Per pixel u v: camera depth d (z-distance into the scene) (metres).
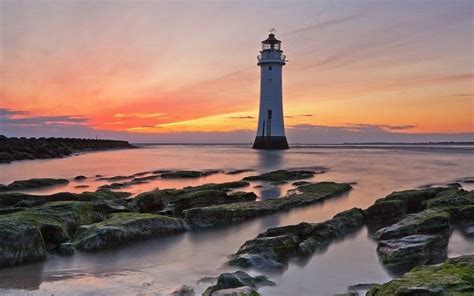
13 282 11.29
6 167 50.56
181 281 11.48
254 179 36.47
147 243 15.30
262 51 79.31
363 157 82.56
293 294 10.56
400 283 8.43
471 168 53.28
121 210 18.75
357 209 18.91
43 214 15.44
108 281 11.45
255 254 13.04
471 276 8.48
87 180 37.06
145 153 104.81
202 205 21.22
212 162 64.62
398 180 38.31
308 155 88.25
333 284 11.32
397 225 15.63
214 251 14.52
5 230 12.79
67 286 11.02
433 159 75.12
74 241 14.39
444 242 14.53
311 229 15.20
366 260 13.33
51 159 66.50
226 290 9.12
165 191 23.39
